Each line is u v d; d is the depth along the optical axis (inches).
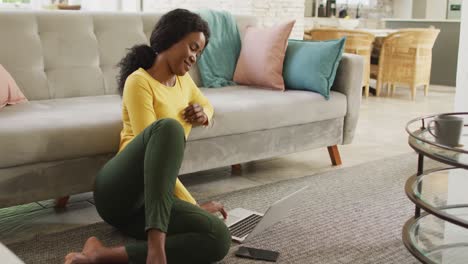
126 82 85.7
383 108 236.4
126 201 77.9
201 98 100.7
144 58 87.4
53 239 87.9
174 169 68.5
